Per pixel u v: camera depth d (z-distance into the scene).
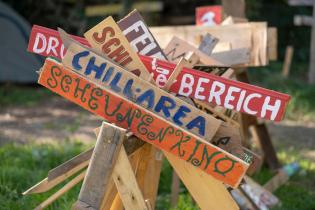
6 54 11.16
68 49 2.83
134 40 3.17
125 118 2.79
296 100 10.32
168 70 2.96
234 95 2.85
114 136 2.70
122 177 2.73
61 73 2.84
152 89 2.78
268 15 14.30
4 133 7.99
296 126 8.95
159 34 4.89
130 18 3.17
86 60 2.82
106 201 2.98
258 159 3.34
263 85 11.71
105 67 2.80
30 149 6.42
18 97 10.54
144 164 3.17
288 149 7.44
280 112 2.78
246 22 5.02
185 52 3.73
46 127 8.42
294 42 14.42
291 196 5.37
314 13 11.79
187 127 2.77
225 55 4.37
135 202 2.72
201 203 2.82
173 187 4.72
